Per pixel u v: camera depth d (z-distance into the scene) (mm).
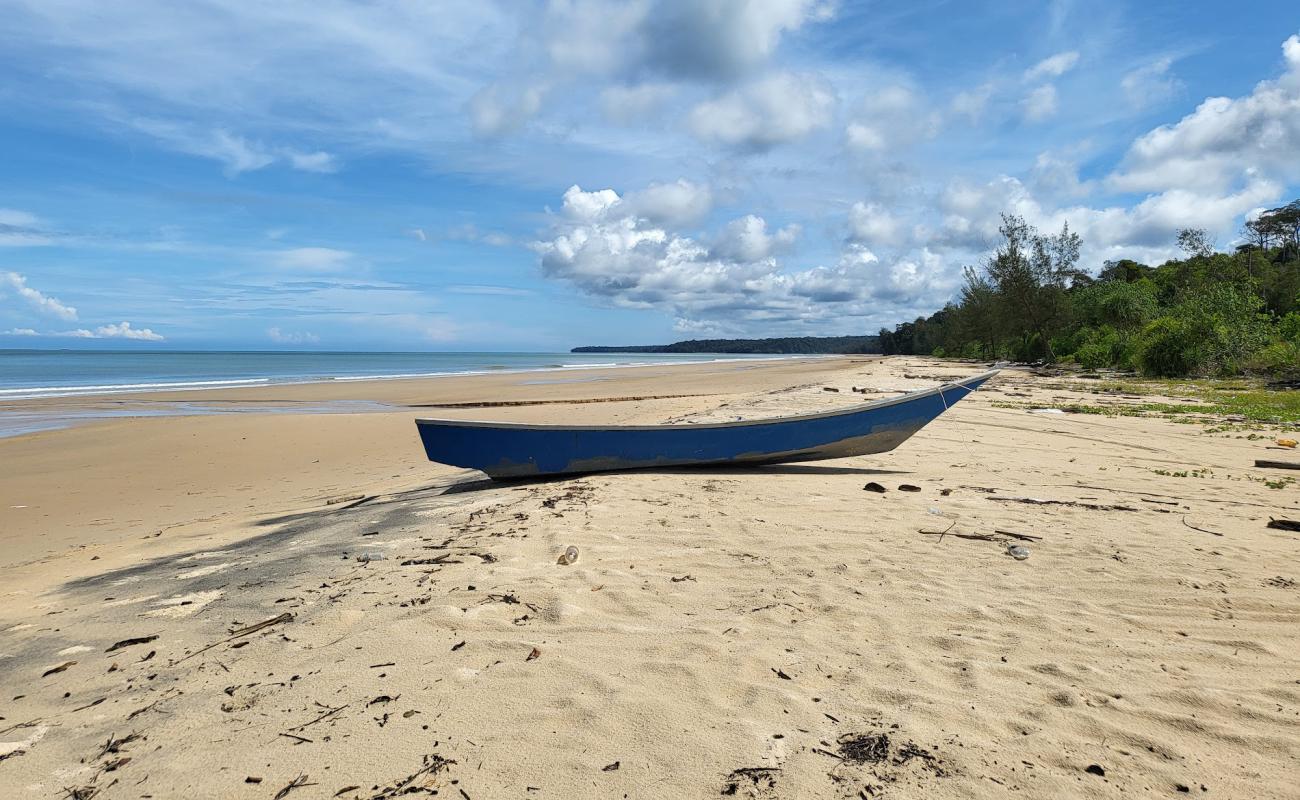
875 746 2365
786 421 7641
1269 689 2750
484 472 8219
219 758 2369
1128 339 29500
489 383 34188
